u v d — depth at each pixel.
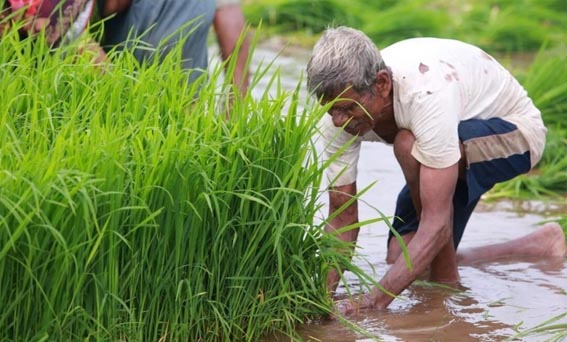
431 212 5.68
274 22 13.42
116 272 4.97
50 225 4.62
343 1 13.54
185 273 5.26
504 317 5.84
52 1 6.48
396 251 6.68
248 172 5.34
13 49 6.04
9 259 4.73
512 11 13.42
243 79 5.89
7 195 4.65
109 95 5.63
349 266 5.60
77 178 4.71
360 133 5.62
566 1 13.62
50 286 4.84
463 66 5.93
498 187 8.18
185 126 5.33
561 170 8.25
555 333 5.59
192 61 7.18
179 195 5.11
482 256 6.79
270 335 5.49
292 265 5.51
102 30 6.44
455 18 13.34
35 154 4.93
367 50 5.44
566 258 6.85
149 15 7.07
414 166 5.71
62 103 5.71
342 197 5.99
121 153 5.00
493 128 6.01
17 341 4.82
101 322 4.99
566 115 9.07
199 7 7.13
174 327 5.20
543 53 11.48
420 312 5.89
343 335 5.53
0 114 5.38
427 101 5.57
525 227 7.47
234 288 5.38
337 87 5.39
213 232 5.29
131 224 5.03
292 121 5.48
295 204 5.45
